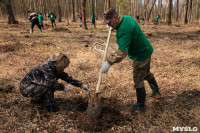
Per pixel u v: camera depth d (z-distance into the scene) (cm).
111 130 249
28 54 607
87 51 657
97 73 457
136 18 2445
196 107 295
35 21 1121
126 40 239
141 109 294
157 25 2112
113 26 244
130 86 386
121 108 305
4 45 692
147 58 271
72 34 1098
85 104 319
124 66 510
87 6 1432
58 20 2678
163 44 810
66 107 307
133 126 259
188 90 360
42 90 268
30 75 270
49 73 259
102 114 282
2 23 2084
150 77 310
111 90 371
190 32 1244
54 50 671
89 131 249
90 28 1533
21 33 1094
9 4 1933
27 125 258
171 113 285
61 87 271
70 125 261
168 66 503
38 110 295
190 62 529
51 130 250
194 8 3878
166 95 344
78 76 437
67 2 4247
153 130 248
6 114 281
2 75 426
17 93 350
